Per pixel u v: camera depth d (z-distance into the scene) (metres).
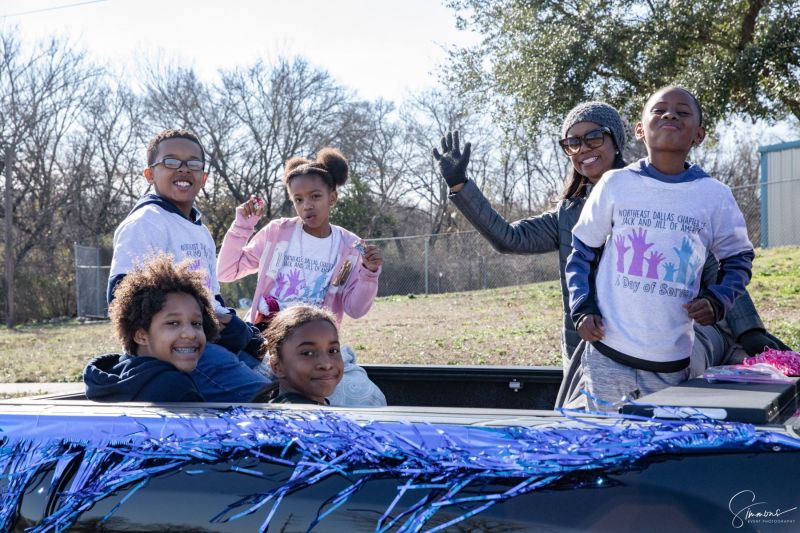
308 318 2.72
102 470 1.99
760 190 21.48
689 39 15.48
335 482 1.80
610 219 2.64
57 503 2.01
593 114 3.21
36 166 32.72
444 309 18.19
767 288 14.78
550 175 35.38
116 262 3.11
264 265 3.86
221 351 2.84
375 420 1.87
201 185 3.50
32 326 25.64
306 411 1.98
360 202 35.06
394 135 38.19
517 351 11.55
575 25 16.20
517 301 18.34
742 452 1.61
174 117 35.50
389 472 1.78
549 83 15.96
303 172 3.82
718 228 2.58
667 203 2.54
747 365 2.40
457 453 1.75
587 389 2.61
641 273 2.52
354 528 1.76
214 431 1.93
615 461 1.65
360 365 3.63
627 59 15.45
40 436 2.09
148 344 2.60
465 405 3.56
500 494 1.70
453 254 24.73
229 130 36.19
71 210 33.34
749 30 15.24
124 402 2.32
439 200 37.75
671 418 1.75
